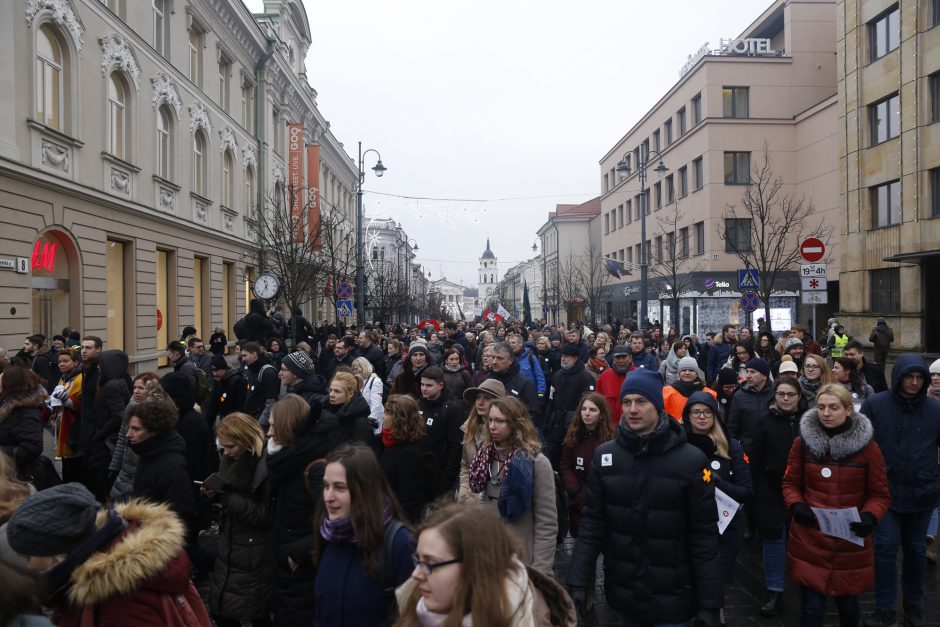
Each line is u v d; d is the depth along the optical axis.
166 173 21.12
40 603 2.00
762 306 37.38
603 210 65.31
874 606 5.83
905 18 26.25
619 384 8.95
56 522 2.65
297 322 21.69
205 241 24.19
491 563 2.16
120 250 18.38
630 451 3.96
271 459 4.23
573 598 5.52
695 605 3.84
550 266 88.50
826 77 39.47
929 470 5.33
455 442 6.43
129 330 18.61
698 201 40.69
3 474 3.42
